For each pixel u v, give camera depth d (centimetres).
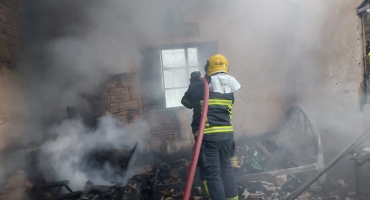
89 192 323
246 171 392
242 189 351
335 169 381
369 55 356
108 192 312
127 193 314
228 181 268
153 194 334
